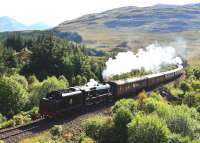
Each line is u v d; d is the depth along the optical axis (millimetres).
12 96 78312
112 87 71250
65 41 144500
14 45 157375
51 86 83938
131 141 44094
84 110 61188
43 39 145625
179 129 48938
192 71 131875
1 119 64938
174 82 110562
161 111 52031
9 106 77438
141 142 43656
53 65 112875
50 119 54188
